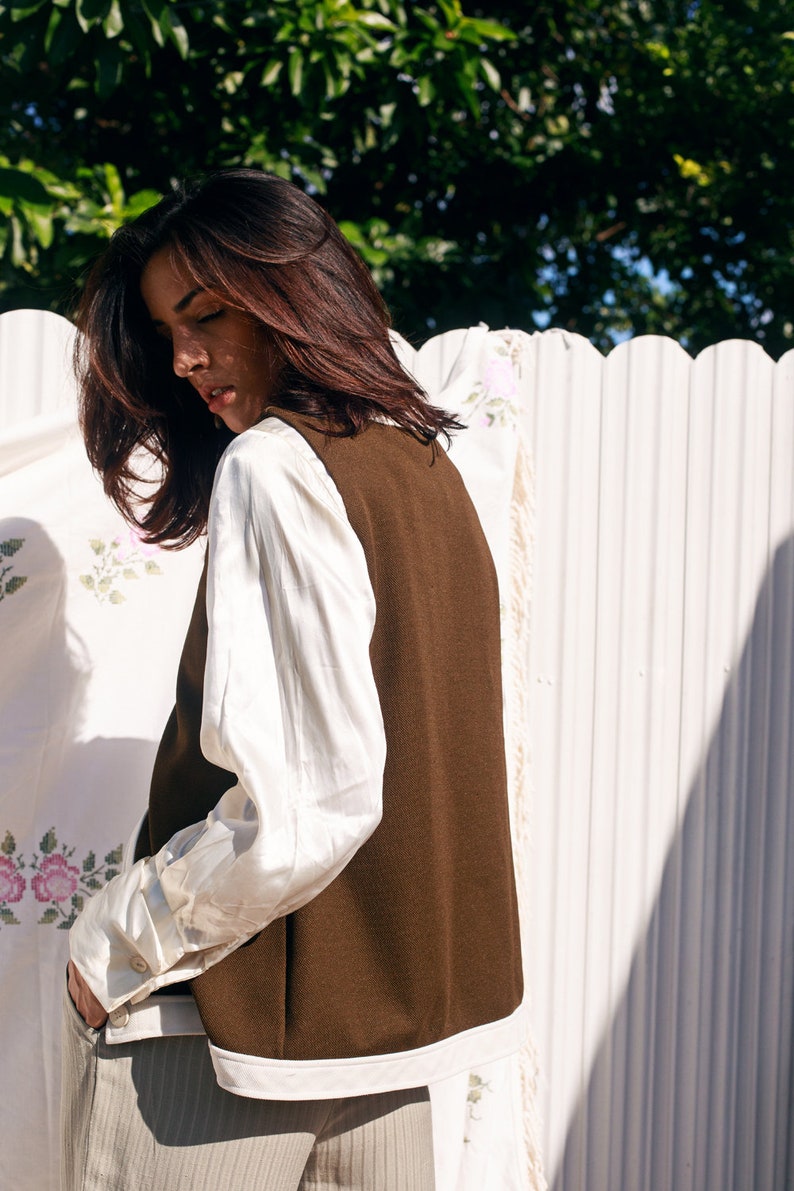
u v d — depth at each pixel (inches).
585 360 84.4
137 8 119.8
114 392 49.2
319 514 38.6
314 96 138.6
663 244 200.2
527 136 179.9
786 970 89.2
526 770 74.8
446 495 46.3
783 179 197.3
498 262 179.9
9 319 75.2
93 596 70.3
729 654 87.3
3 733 68.4
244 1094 38.6
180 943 39.6
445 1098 68.9
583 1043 85.7
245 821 38.5
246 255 41.6
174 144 159.5
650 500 85.4
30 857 69.1
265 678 38.2
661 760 86.4
